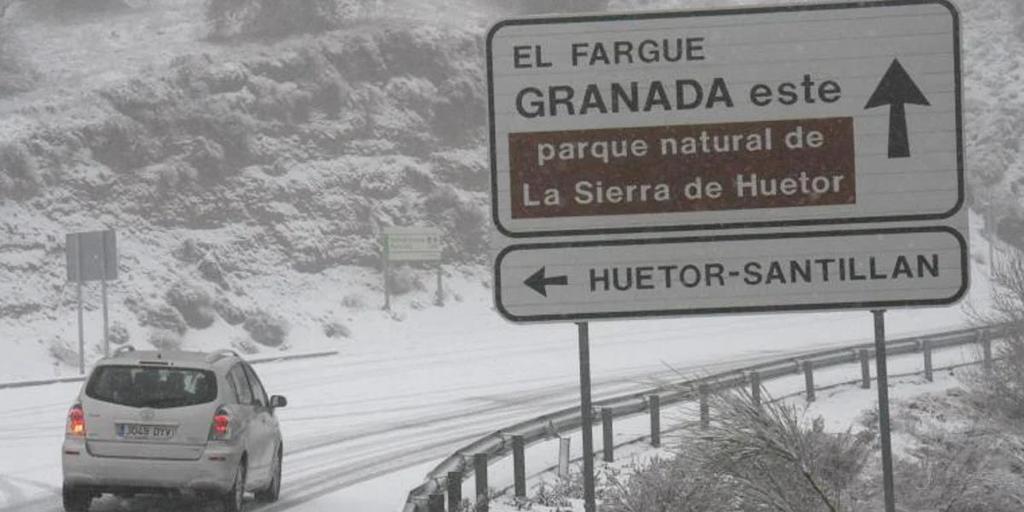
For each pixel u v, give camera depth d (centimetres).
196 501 1612
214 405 1472
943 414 2055
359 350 4478
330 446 2234
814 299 633
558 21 641
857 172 632
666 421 2208
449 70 6625
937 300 628
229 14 6781
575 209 640
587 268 639
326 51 6444
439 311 5281
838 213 632
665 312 636
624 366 3603
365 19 7119
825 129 634
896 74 632
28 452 2139
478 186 6225
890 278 630
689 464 692
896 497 817
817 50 634
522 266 641
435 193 5938
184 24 7069
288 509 1568
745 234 636
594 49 640
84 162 5284
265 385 3369
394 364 3912
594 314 639
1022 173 7388
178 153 5559
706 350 4022
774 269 635
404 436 2361
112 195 5212
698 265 637
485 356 4088
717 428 657
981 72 8319
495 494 1541
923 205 629
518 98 642
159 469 1446
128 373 1485
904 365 3281
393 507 1574
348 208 5691
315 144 5984
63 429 2495
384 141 6153
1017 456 1022
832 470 712
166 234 5156
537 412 2686
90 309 4528
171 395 1469
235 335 4700
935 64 630
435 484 1370
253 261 5244
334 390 3225
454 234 5841
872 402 2477
